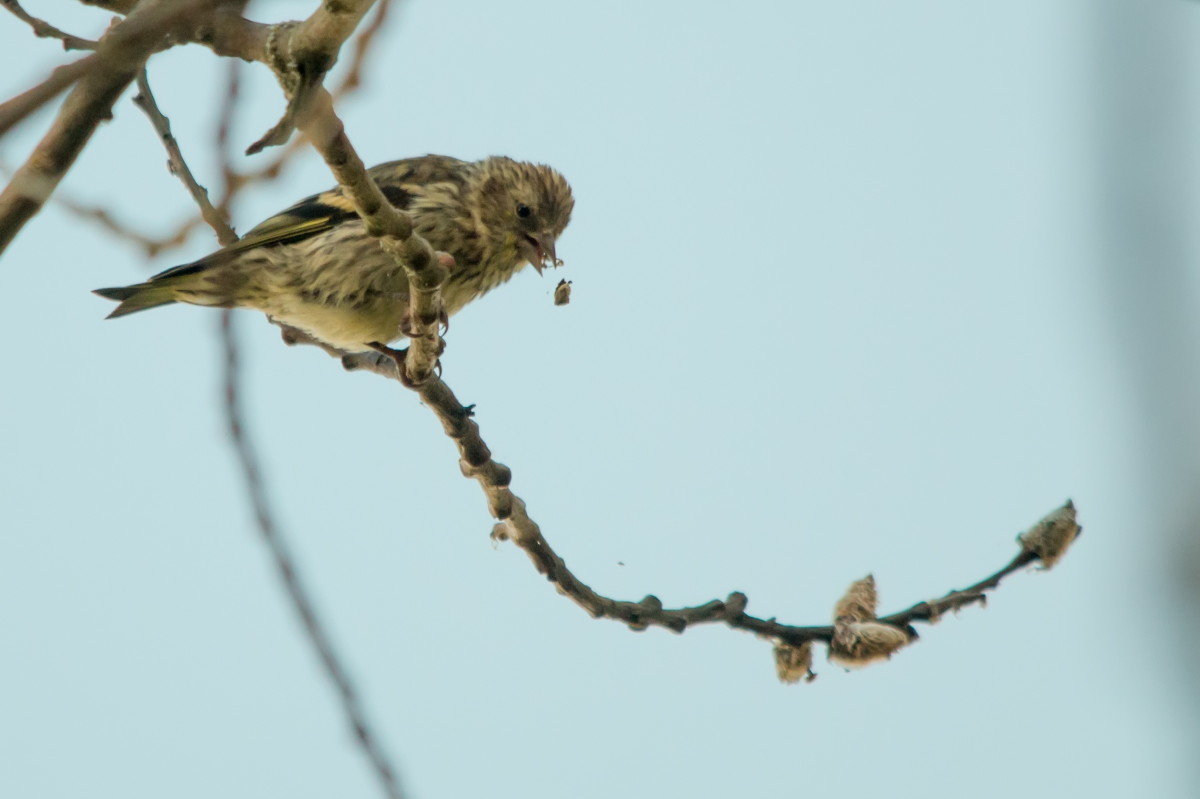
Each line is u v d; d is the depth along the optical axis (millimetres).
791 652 10039
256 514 5699
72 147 6059
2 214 6082
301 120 6012
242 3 5238
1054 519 9750
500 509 10234
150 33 4527
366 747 5805
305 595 5777
